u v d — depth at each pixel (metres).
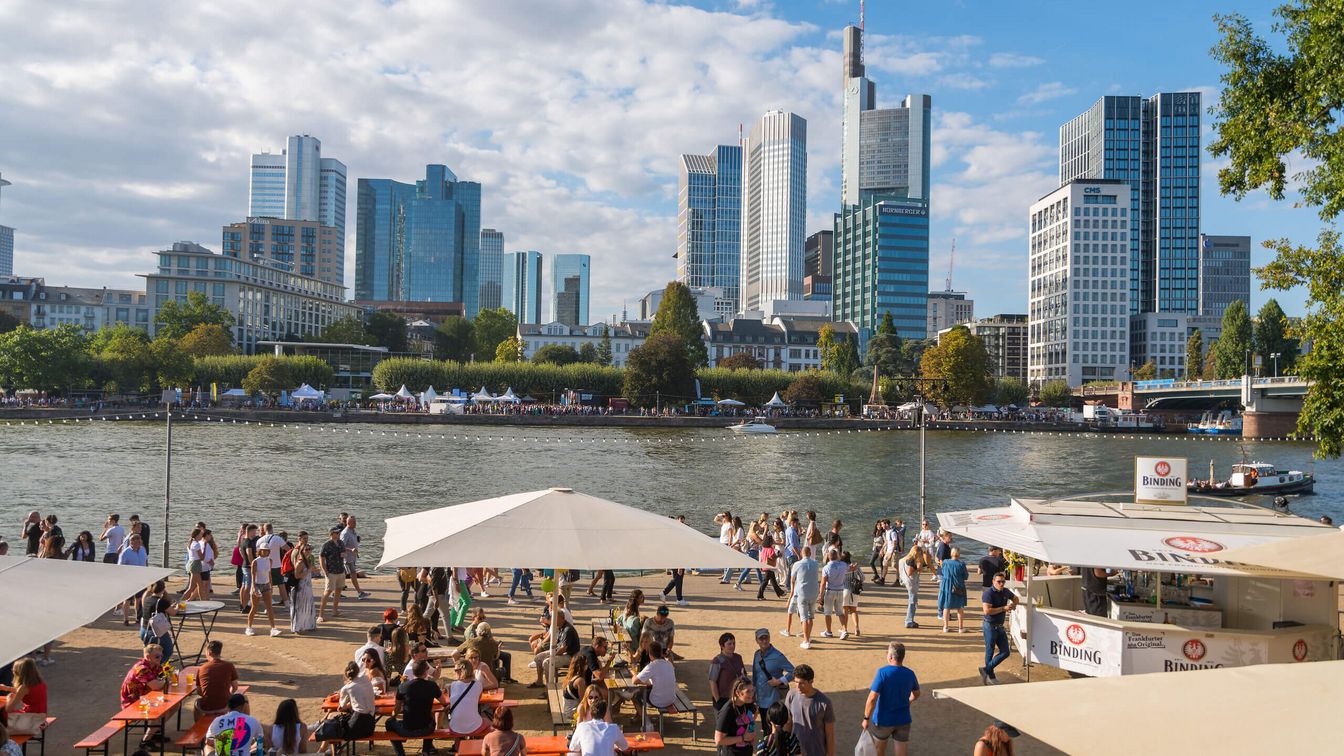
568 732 12.01
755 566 11.41
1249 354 159.12
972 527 15.06
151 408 122.00
